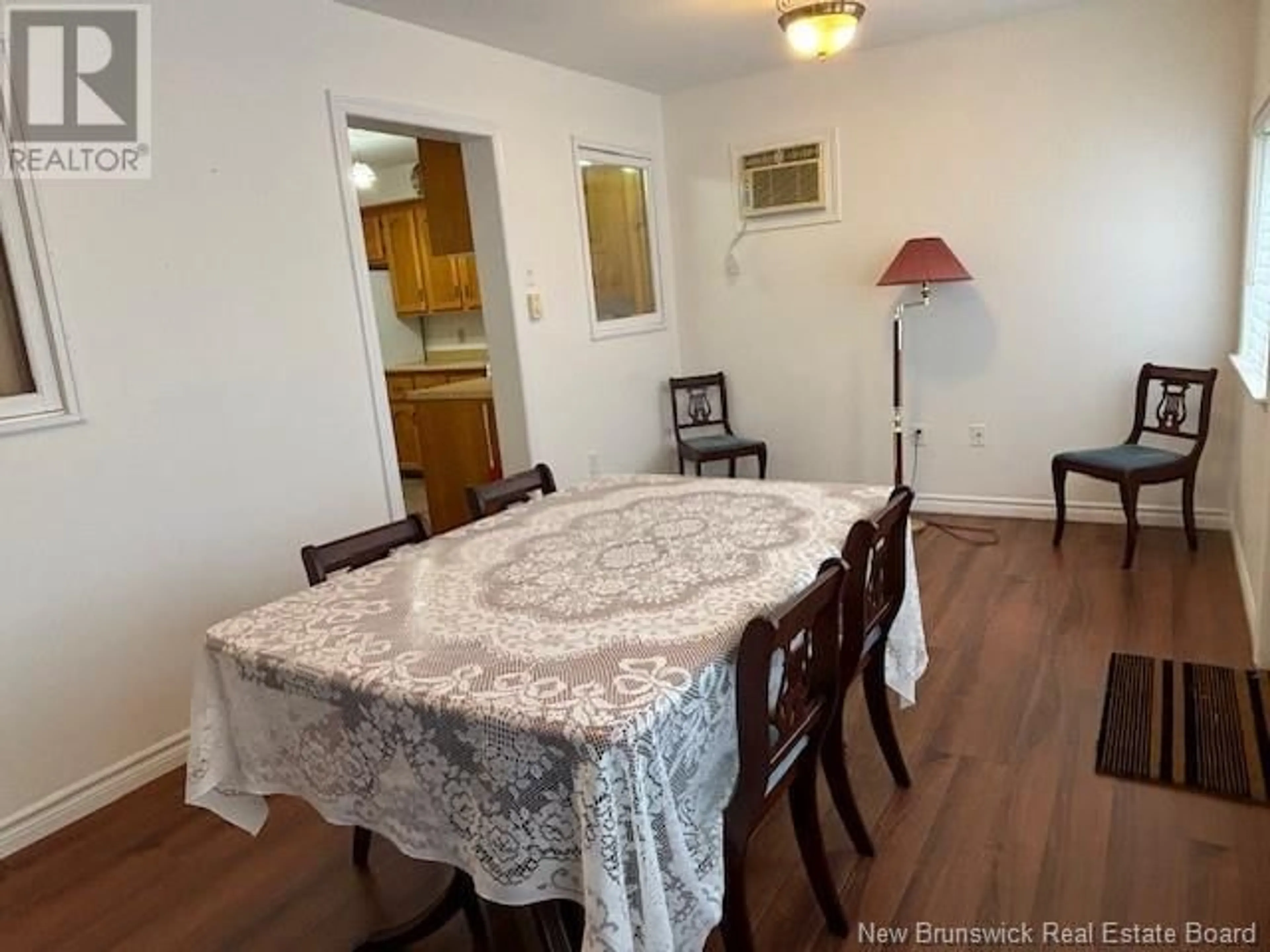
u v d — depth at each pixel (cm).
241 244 272
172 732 260
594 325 442
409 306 664
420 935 176
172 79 251
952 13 374
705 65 427
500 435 412
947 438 448
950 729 246
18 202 218
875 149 434
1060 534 388
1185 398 371
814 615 149
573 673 133
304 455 296
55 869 216
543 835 124
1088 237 395
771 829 209
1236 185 361
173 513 257
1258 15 339
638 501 237
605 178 455
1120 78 374
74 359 230
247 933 189
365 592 177
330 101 299
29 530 224
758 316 486
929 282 395
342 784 148
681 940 127
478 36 351
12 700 223
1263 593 263
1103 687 261
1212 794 207
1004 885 183
